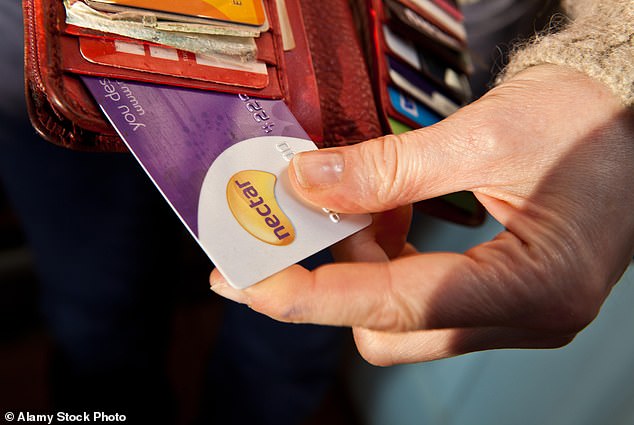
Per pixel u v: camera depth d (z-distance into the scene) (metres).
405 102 0.57
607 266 0.43
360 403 1.06
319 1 0.56
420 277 0.40
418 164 0.42
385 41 0.57
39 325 1.10
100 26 0.42
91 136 0.44
